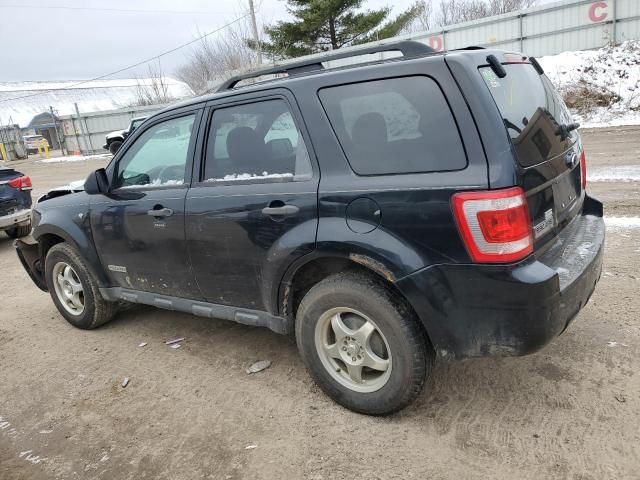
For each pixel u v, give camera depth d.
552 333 2.47
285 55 29.53
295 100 2.96
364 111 2.73
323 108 2.86
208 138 3.41
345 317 2.94
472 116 2.43
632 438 2.56
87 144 34.09
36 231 4.62
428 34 23.72
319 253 2.83
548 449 2.56
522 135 2.58
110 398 3.46
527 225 2.43
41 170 25.58
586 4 19.77
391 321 2.69
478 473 2.46
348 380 2.99
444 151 2.49
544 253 2.67
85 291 4.42
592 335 3.56
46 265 4.66
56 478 2.75
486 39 22.20
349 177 2.75
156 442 2.95
